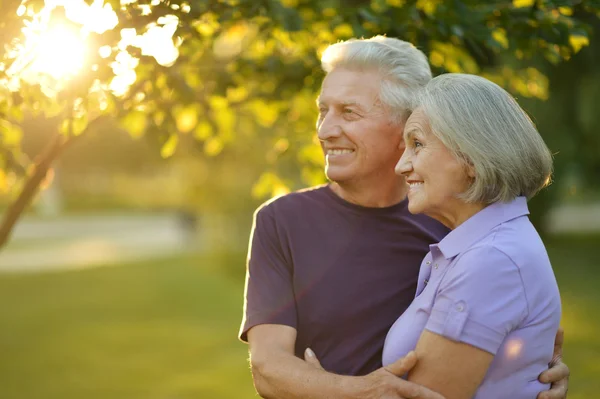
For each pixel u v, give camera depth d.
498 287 1.68
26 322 9.95
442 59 2.92
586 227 22.77
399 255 2.20
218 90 3.04
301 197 2.27
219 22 2.43
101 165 31.95
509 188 1.77
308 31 3.00
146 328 9.42
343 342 2.15
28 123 2.81
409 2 2.71
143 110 2.81
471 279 1.69
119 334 9.07
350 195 2.23
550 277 1.76
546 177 1.82
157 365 7.49
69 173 37.38
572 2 2.61
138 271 15.05
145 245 20.39
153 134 2.88
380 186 2.20
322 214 2.23
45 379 7.02
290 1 3.03
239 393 6.41
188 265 15.74
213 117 3.12
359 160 2.16
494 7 2.67
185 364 7.51
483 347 1.66
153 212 35.03
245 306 2.19
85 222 29.22
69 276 14.47
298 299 2.18
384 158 2.17
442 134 1.77
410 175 1.87
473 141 1.74
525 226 1.78
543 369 1.80
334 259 2.18
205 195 14.26
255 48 3.33
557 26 2.60
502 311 1.67
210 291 12.54
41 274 14.77
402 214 2.23
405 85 2.16
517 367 1.73
